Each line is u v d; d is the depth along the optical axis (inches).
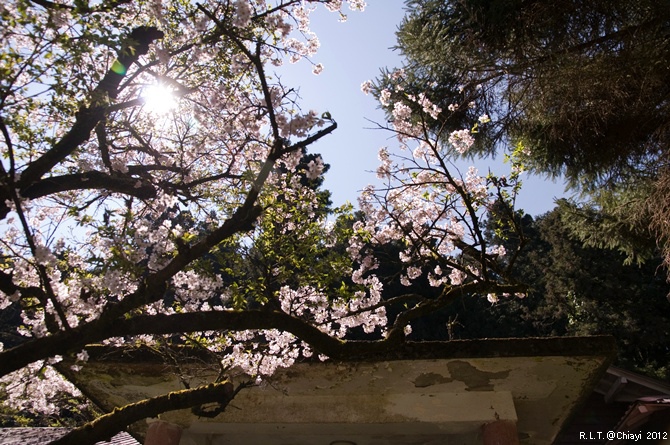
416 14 315.3
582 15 277.7
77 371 189.6
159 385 195.8
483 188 201.3
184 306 179.6
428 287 622.8
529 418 208.2
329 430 207.6
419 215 209.9
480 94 324.8
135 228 159.6
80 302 147.0
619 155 319.3
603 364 176.4
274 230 183.6
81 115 163.8
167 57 160.9
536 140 331.6
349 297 174.9
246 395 201.3
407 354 175.2
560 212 414.0
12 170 126.4
